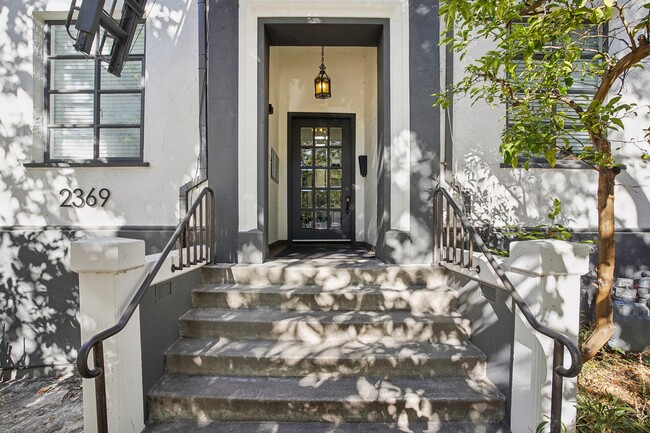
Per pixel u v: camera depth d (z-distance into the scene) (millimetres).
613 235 2377
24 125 4266
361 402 2402
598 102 2160
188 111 4293
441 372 2711
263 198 3928
